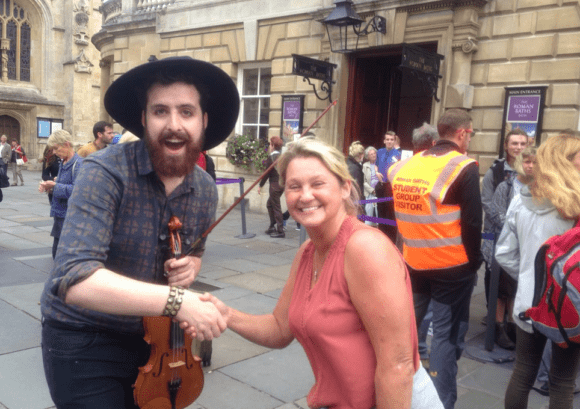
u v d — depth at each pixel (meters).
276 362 3.43
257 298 4.77
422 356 3.41
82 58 25.72
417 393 1.42
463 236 2.58
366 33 8.15
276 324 1.64
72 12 25.45
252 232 8.41
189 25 11.34
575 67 6.50
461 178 2.55
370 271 1.24
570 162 2.16
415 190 2.69
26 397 2.81
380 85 9.80
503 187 3.79
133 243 1.53
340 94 9.02
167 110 1.50
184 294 1.33
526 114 6.82
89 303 1.29
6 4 24.31
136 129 1.73
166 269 1.56
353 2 8.46
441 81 7.52
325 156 1.34
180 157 1.51
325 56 9.20
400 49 8.40
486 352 3.70
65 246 1.36
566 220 2.14
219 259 6.37
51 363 1.54
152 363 1.55
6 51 24.42
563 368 2.17
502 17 7.10
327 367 1.40
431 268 2.66
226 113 1.73
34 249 6.62
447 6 7.38
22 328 3.81
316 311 1.35
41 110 25.20
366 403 1.34
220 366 3.34
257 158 10.14
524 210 2.30
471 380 3.28
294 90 9.77
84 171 1.47
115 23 13.01
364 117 9.47
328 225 1.38
